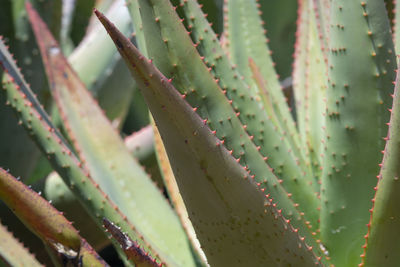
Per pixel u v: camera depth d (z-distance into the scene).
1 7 2.36
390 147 1.53
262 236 1.52
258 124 1.77
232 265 1.55
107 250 2.37
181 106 1.44
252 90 1.98
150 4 1.63
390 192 1.55
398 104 1.50
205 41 1.74
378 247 1.59
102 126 2.02
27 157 2.26
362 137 1.73
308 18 2.05
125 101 2.59
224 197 1.49
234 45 2.11
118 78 2.56
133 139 2.35
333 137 1.74
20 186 1.42
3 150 2.22
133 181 1.96
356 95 1.72
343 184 1.75
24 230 2.04
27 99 1.73
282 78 2.92
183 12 1.73
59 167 1.72
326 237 1.77
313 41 2.00
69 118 2.02
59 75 2.05
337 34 1.72
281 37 2.89
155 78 1.43
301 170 1.79
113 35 1.41
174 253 1.86
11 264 1.46
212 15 2.79
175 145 1.47
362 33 1.71
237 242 1.53
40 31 2.09
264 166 1.66
